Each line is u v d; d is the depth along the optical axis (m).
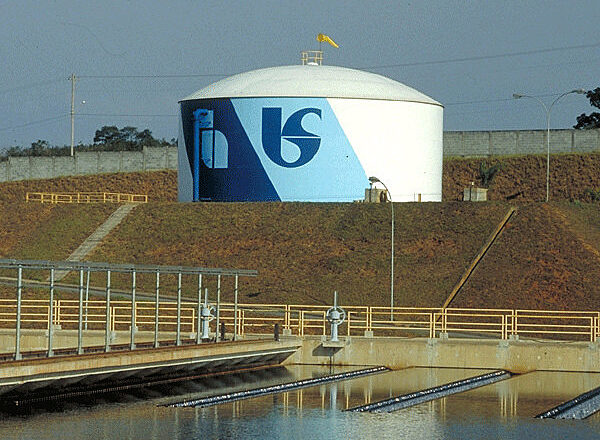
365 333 144.50
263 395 116.62
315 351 141.00
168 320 170.00
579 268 187.50
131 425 99.19
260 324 154.75
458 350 138.25
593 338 139.12
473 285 185.88
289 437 95.81
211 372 131.38
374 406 110.19
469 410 109.19
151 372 118.94
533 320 169.88
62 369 101.88
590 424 103.12
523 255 195.00
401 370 137.25
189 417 103.50
